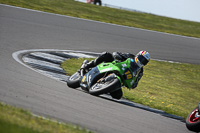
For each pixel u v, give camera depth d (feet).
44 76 92.32
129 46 198.49
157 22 344.90
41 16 227.20
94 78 79.71
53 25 206.49
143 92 109.70
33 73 92.12
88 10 318.24
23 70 92.73
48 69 108.78
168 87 129.59
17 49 129.90
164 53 203.21
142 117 70.79
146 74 146.41
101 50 173.37
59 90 77.56
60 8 290.76
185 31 326.44
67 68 121.60
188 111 96.02
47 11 256.11
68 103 66.18
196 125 65.87
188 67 182.50
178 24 364.58
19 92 65.87
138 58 81.66
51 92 72.95
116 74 79.10
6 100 57.57
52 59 129.80
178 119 81.20
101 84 77.61
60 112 58.18
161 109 88.58
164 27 323.16
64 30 199.41
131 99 91.86
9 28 169.68
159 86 127.44
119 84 76.95
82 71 85.66
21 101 59.47
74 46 167.12
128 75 79.61
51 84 82.84
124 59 81.76
